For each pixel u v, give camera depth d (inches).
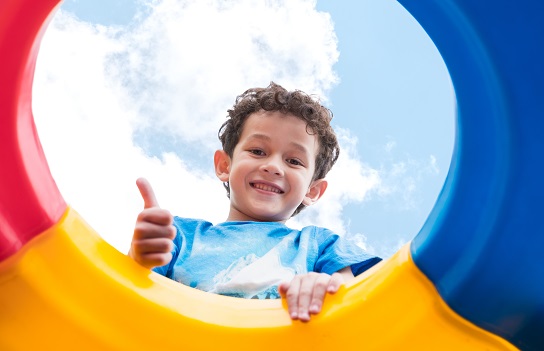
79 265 51.8
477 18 46.4
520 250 48.1
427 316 49.8
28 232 51.1
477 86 48.3
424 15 49.6
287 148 87.0
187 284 74.6
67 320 50.1
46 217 51.6
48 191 52.9
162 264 58.2
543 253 47.8
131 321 50.8
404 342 49.6
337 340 50.3
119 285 52.0
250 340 50.8
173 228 59.2
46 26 49.7
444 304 49.8
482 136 48.8
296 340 50.7
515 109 47.1
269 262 76.1
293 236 81.5
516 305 48.9
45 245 51.5
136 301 51.5
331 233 82.7
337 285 53.5
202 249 78.3
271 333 51.1
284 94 90.8
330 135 95.2
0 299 49.8
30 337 49.6
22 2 46.4
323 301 52.8
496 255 48.5
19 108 49.7
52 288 50.6
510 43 46.3
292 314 51.5
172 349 50.3
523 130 47.2
